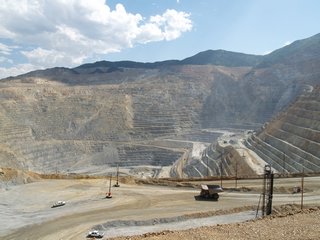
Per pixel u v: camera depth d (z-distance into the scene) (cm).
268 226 2669
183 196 5678
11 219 4672
